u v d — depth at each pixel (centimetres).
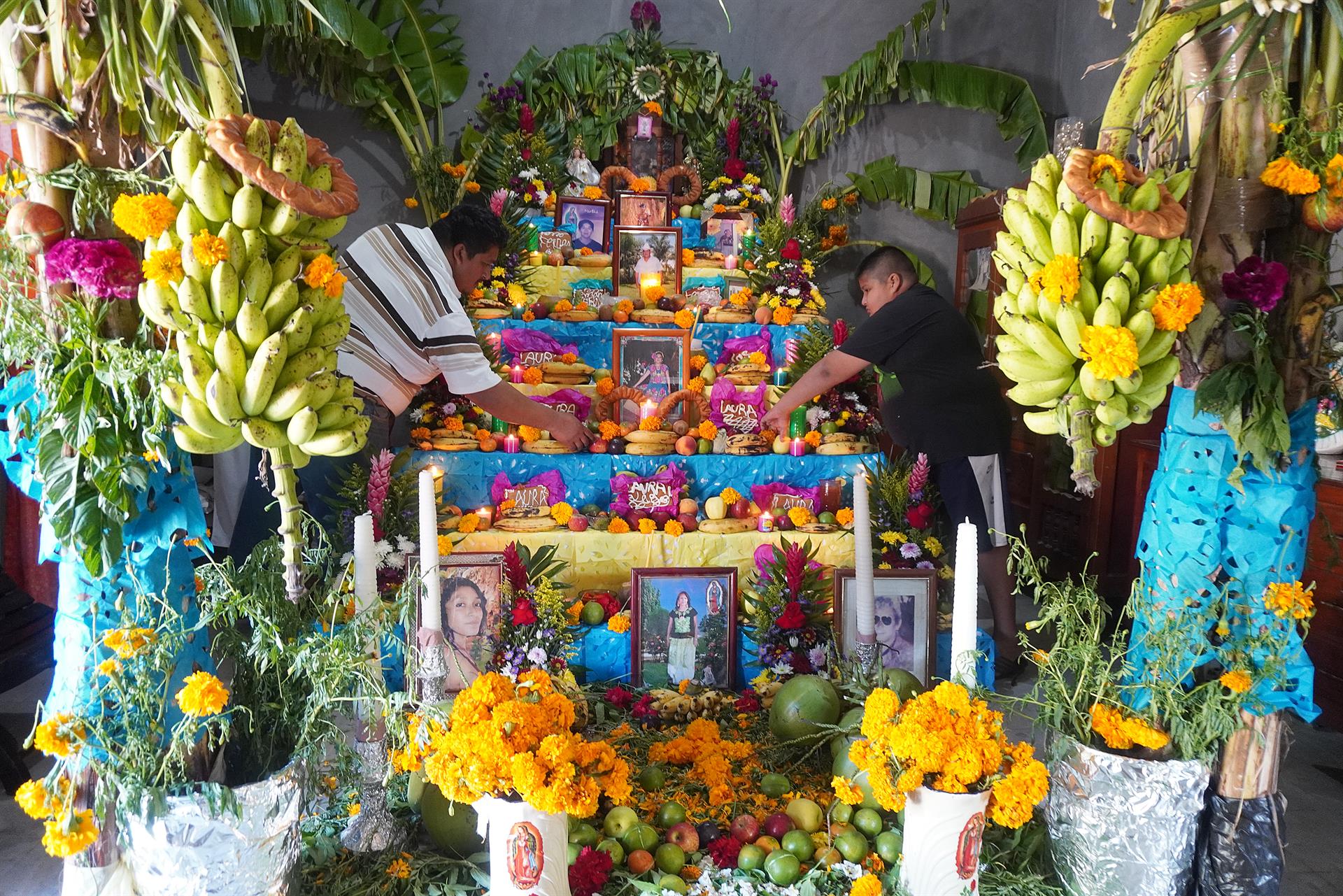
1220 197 154
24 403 130
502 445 306
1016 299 142
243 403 118
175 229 118
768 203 479
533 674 145
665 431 316
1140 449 406
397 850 163
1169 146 165
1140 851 151
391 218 498
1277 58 149
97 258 117
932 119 536
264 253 119
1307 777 271
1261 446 151
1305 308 154
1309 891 210
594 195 457
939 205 523
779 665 249
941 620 271
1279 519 157
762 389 344
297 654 139
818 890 157
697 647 259
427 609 159
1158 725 159
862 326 319
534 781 129
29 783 127
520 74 495
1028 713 290
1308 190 143
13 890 202
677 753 204
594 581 281
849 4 526
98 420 125
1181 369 159
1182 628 157
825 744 201
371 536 157
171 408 118
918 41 528
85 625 135
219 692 124
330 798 163
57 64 123
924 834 143
